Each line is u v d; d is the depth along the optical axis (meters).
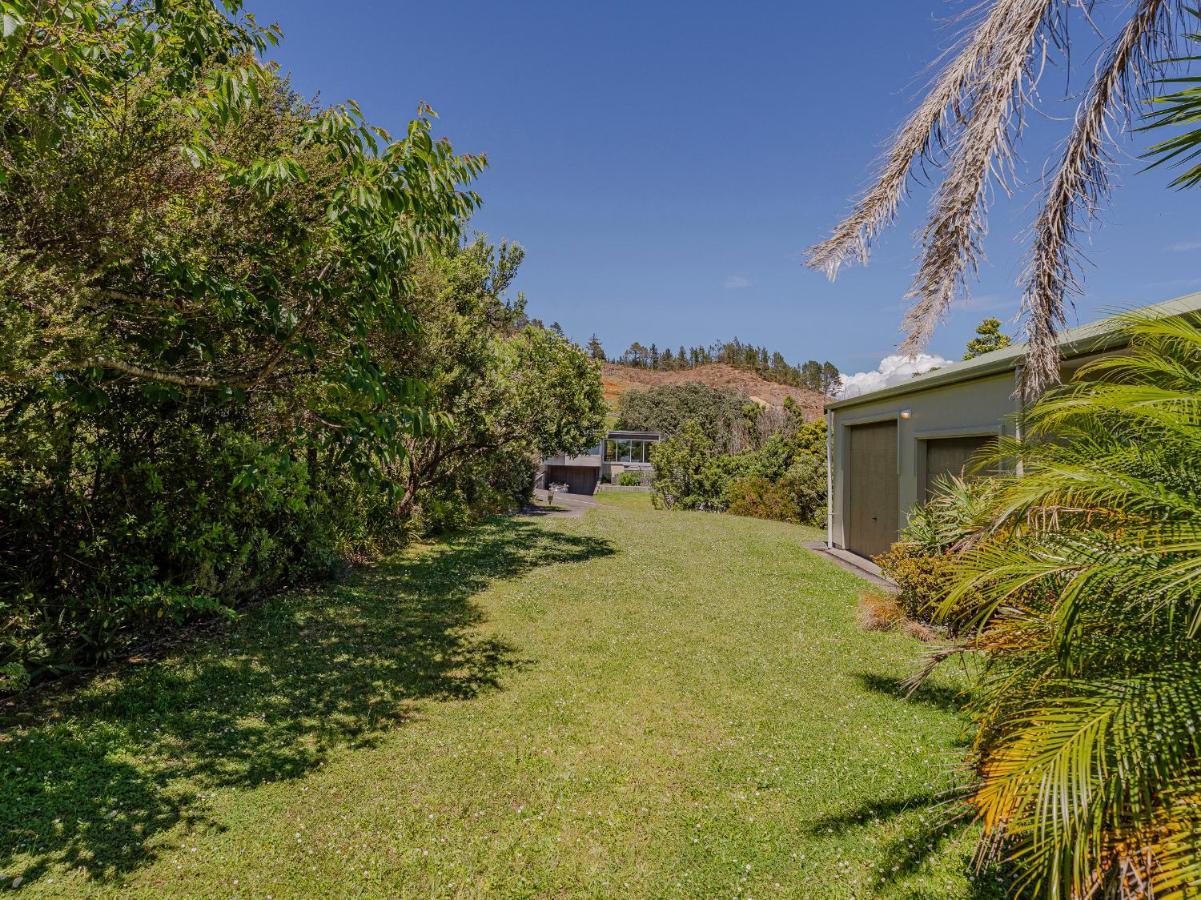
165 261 3.03
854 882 2.53
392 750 3.64
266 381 3.90
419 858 2.66
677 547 12.34
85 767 3.17
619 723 4.12
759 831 2.91
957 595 2.17
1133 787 1.48
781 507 18.42
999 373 6.67
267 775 3.29
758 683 4.91
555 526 15.29
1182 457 1.93
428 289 8.72
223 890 2.40
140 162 2.78
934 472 8.55
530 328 12.80
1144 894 1.45
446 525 12.98
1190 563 1.46
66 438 4.35
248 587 6.28
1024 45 2.45
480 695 4.55
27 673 3.92
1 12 2.14
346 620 6.29
